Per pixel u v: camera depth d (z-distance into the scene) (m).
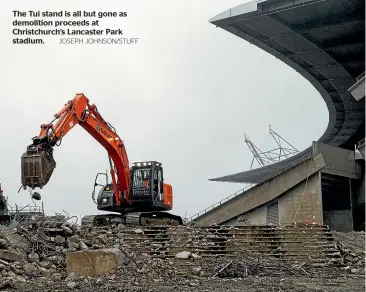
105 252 15.70
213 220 48.78
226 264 19.92
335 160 46.62
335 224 50.47
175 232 24.98
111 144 25.55
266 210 47.31
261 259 22.14
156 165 26.91
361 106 71.12
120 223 26.02
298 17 50.78
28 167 17.73
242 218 46.34
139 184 26.59
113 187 26.58
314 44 56.25
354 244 29.45
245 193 47.91
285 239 26.42
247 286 16.06
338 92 67.69
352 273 22.03
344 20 50.62
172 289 14.43
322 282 17.98
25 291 13.05
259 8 47.88
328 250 25.77
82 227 22.59
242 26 53.22
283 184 46.38
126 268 16.27
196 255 21.58
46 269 15.66
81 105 22.81
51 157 18.52
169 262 20.42
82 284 14.17
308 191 45.69
